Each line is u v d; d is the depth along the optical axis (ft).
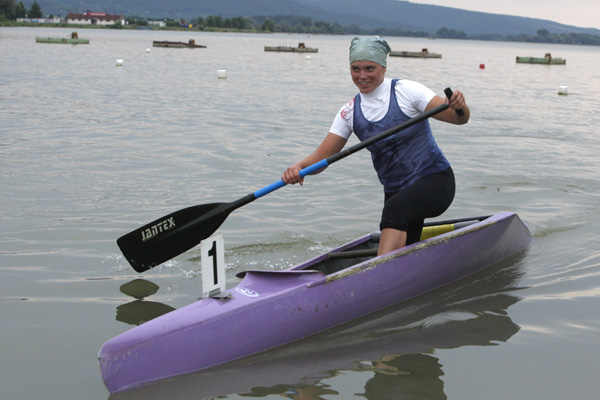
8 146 27.48
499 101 55.57
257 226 17.87
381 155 12.85
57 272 14.12
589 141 34.12
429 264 13.47
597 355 10.50
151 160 25.77
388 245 12.78
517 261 15.56
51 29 397.39
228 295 10.74
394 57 169.68
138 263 13.65
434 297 13.29
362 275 12.16
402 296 12.96
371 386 9.48
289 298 11.11
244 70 87.15
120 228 17.15
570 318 12.07
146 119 37.22
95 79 63.62
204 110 42.19
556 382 9.59
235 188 21.77
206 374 9.85
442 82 77.36
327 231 17.52
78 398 9.10
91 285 13.51
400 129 12.00
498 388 9.41
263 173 24.21
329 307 11.61
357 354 10.61
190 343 9.94
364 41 12.16
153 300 12.85
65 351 10.53
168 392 9.29
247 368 10.07
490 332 11.46
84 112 39.19
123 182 22.06
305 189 22.02
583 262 15.37
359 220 18.56
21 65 79.05
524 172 25.40
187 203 19.67
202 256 10.54
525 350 10.69
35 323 11.54
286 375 9.84
